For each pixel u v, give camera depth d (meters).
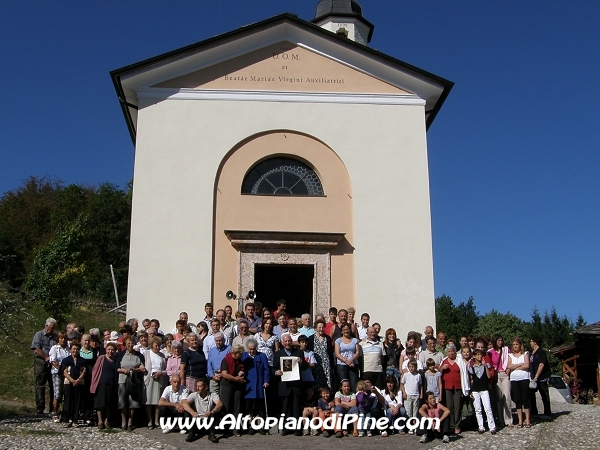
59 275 25.19
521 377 12.27
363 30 23.95
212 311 13.91
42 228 45.59
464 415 11.87
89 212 48.22
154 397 11.35
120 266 48.44
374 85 16.98
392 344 12.76
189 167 16.08
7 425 11.46
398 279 15.88
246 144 16.41
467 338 12.06
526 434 11.47
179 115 16.33
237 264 15.70
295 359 11.18
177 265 15.50
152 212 15.73
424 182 16.48
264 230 15.87
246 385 11.09
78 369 11.67
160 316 15.19
